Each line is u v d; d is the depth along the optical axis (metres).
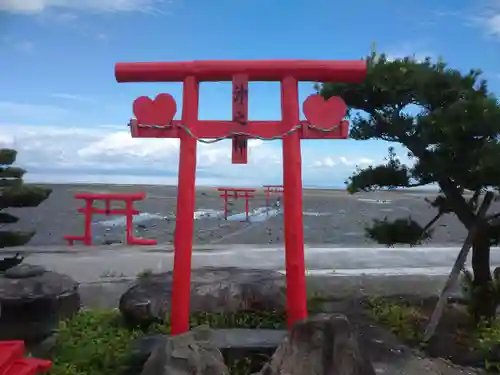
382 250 16.03
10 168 9.65
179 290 6.38
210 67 6.55
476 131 7.20
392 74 7.82
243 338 6.34
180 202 6.46
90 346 6.89
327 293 10.73
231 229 22.92
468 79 7.84
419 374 6.40
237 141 6.62
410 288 11.52
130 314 7.95
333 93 8.41
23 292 6.80
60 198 40.22
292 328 5.39
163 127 6.55
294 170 6.52
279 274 9.41
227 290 8.31
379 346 7.10
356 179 8.59
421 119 7.88
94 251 15.55
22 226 23.20
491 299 8.22
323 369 5.13
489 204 7.83
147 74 6.61
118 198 18.19
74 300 8.19
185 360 5.21
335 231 22.42
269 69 6.54
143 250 15.87
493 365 6.88
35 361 5.64
